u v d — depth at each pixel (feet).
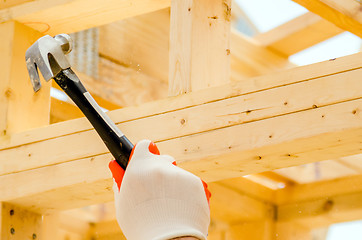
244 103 6.41
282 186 13.04
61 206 8.20
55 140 7.73
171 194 3.55
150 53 14.06
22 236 8.14
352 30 8.87
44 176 7.68
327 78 5.93
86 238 15.43
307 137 5.91
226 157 6.46
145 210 3.54
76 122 7.63
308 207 12.75
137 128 7.09
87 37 12.82
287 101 6.12
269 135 6.16
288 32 14.97
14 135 8.11
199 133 6.64
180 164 6.68
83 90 4.16
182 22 7.39
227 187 12.21
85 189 7.56
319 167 12.87
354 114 5.72
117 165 3.84
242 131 6.35
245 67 15.26
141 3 8.27
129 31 13.57
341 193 12.51
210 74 7.36
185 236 3.44
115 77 13.24
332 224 13.04
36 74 4.62
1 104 8.45
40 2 8.58
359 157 13.17
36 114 8.72
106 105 13.14
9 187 7.93
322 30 14.69
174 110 6.89
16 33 8.72
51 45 4.42
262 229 12.66
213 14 7.56
